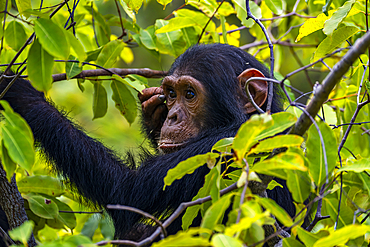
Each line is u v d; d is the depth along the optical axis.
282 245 3.96
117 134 14.66
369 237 5.51
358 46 3.19
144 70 7.89
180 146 7.10
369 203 5.54
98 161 7.12
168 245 2.85
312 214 7.09
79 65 5.74
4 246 6.48
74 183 7.16
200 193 4.02
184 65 7.46
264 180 3.91
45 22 3.99
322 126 3.77
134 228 7.05
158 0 6.73
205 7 7.84
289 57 17.41
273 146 3.49
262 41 10.73
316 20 6.16
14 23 6.20
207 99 7.14
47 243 2.97
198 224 6.39
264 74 7.52
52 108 7.55
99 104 7.61
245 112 7.08
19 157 3.70
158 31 7.65
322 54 5.84
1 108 6.91
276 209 3.08
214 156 3.78
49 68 4.24
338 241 3.11
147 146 8.41
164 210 6.55
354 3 5.92
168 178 3.88
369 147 8.07
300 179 3.70
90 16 9.21
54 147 7.08
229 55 7.40
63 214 6.47
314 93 3.59
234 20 16.84
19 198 5.48
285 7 10.09
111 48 6.97
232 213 3.10
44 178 6.13
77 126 7.72
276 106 7.38
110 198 6.91
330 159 3.72
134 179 6.81
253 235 3.23
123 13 12.05
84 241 3.04
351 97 7.60
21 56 7.48
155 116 7.92
